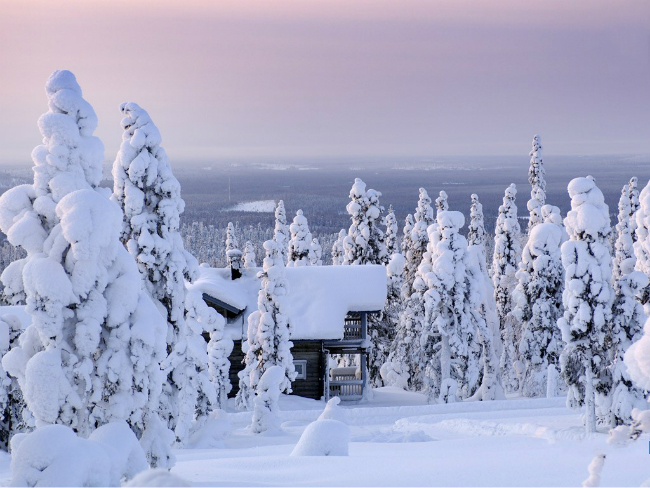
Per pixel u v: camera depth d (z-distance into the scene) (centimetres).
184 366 3080
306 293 5256
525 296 5194
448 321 4791
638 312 3300
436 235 4894
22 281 1786
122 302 1783
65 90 1967
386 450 2108
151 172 2970
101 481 1112
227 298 4950
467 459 1409
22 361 1781
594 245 3384
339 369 5666
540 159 6669
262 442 3269
